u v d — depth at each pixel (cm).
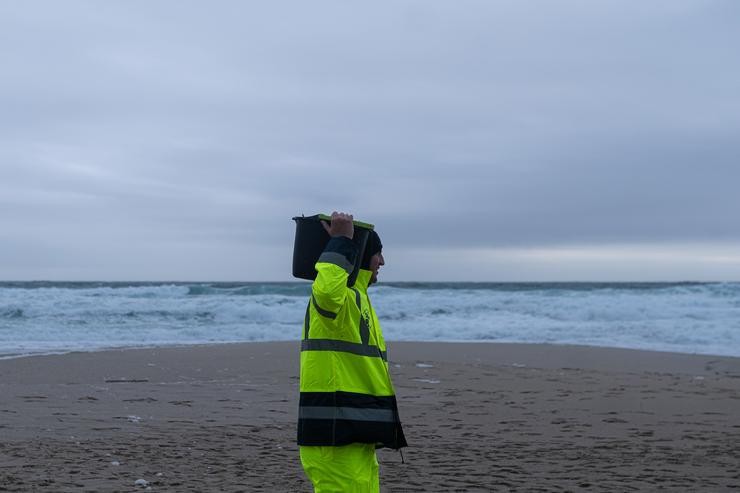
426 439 791
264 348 1861
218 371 1377
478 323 2759
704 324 2633
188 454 685
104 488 551
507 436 812
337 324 355
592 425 885
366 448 362
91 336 2323
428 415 952
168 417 891
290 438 774
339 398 354
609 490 578
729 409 1013
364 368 360
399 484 592
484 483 597
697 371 1524
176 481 581
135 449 700
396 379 1318
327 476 354
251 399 1048
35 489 542
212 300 3192
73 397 1022
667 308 3062
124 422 848
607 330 2552
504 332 2533
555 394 1149
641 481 609
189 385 1181
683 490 582
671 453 723
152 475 598
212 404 997
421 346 1991
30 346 1962
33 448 690
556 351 1877
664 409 1011
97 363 1468
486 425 880
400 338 2467
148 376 1289
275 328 2628
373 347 367
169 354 1677
